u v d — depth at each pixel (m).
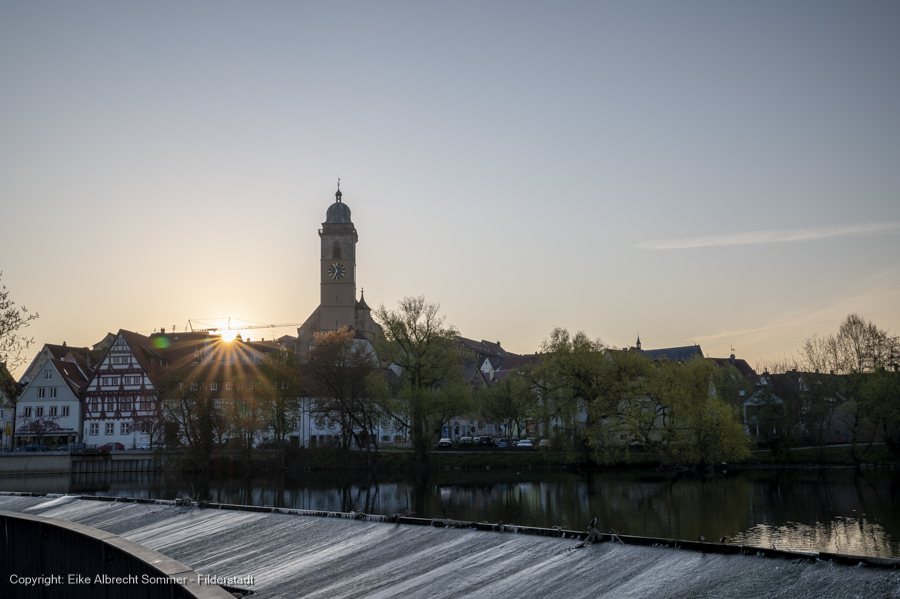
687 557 23.86
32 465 104.25
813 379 94.00
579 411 93.00
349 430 103.38
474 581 25.36
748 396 101.62
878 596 18.81
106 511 48.19
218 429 100.81
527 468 94.25
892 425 86.38
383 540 32.44
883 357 93.94
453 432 145.62
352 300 166.00
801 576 20.75
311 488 75.69
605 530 41.91
